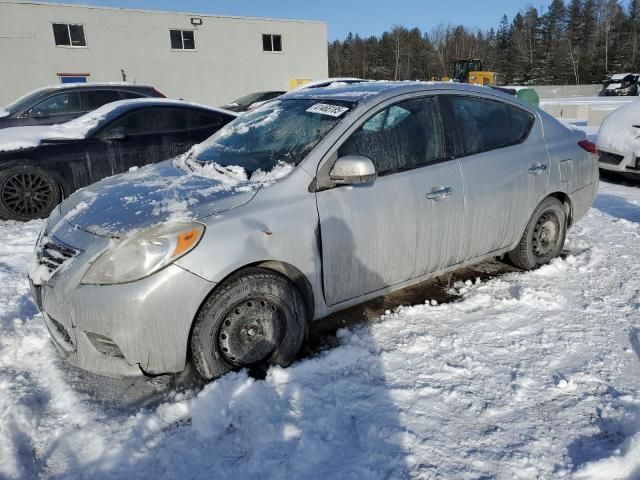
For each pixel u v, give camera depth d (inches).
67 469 87.6
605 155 300.8
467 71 1492.4
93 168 244.8
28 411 100.2
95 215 108.7
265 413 98.3
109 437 93.9
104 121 249.3
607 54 2452.0
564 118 753.0
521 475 84.7
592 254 181.2
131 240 97.4
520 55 2743.6
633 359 116.5
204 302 101.2
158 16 962.1
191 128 271.6
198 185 115.9
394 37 2920.8
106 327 94.8
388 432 93.7
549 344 123.8
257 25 1067.3
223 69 1050.1
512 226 155.4
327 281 117.6
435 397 104.5
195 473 85.7
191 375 111.3
